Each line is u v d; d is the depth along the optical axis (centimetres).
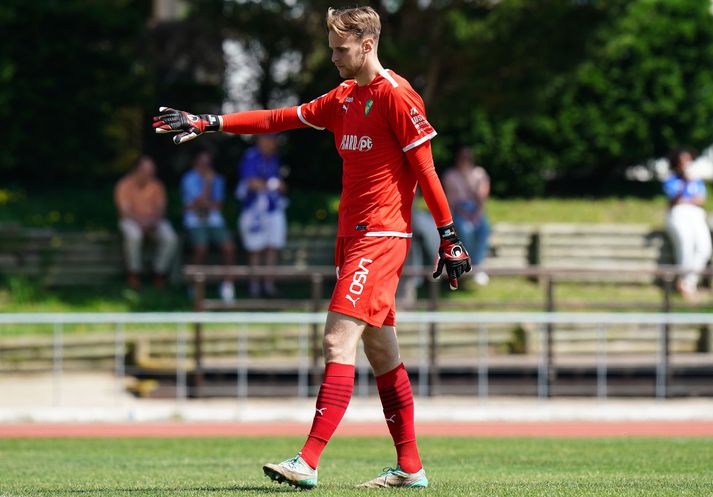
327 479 2144
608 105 7269
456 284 1806
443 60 5981
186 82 7169
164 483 2042
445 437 3644
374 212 1766
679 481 2022
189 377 4725
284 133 7244
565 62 5856
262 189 5825
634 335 5500
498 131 7200
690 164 6425
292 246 6125
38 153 6644
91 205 6544
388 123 1752
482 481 2045
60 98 6594
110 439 3619
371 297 1756
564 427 4056
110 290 5731
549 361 4781
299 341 5203
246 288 6012
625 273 4781
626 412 4484
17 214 6225
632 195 7681
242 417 4319
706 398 4856
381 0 5962
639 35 7250
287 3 6053
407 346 5250
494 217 6819
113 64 6762
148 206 5838
